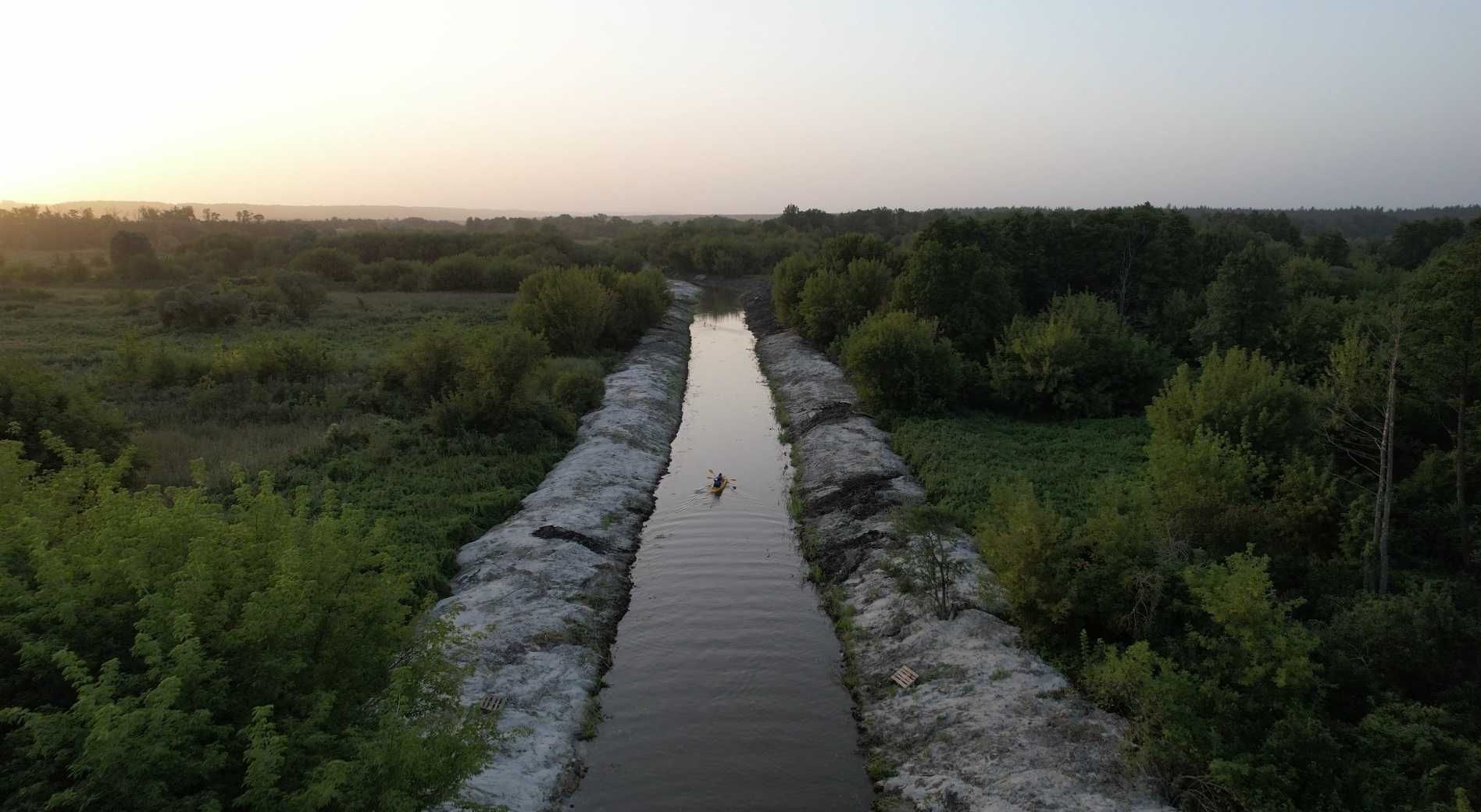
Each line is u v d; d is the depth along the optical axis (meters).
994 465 32.09
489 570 23.33
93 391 31.31
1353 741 13.16
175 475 27.80
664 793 15.84
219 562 10.66
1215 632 15.83
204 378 39.75
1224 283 43.91
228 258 109.38
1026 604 18.39
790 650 21.09
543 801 15.16
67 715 8.59
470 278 101.38
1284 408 25.28
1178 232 57.84
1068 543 18.28
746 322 87.19
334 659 11.01
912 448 34.69
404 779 9.74
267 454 30.44
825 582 24.62
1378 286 53.91
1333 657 14.76
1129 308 58.53
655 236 162.62
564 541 25.52
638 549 27.27
